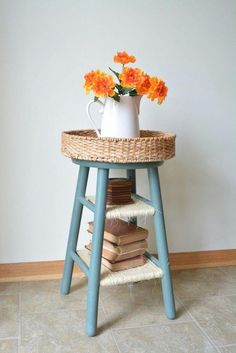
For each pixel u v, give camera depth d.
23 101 1.45
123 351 1.09
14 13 1.38
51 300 1.39
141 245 1.28
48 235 1.56
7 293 1.44
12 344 1.11
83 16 1.44
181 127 1.61
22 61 1.42
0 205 1.50
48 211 1.55
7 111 1.44
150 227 1.65
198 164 1.66
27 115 1.46
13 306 1.34
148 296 1.43
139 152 1.08
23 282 1.54
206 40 1.57
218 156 1.68
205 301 1.40
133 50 1.50
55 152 1.51
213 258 1.76
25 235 1.54
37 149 1.49
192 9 1.53
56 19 1.42
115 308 1.33
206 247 1.75
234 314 1.31
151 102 1.55
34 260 1.57
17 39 1.40
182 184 1.66
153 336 1.17
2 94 1.42
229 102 1.64
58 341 1.13
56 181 1.53
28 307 1.33
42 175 1.51
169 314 1.26
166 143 1.13
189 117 1.61
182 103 1.59
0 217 1.51
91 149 1.08
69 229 1.53
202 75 1.59
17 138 1.47
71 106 1.49
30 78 1.44
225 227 1.75
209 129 1.64
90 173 1.55
